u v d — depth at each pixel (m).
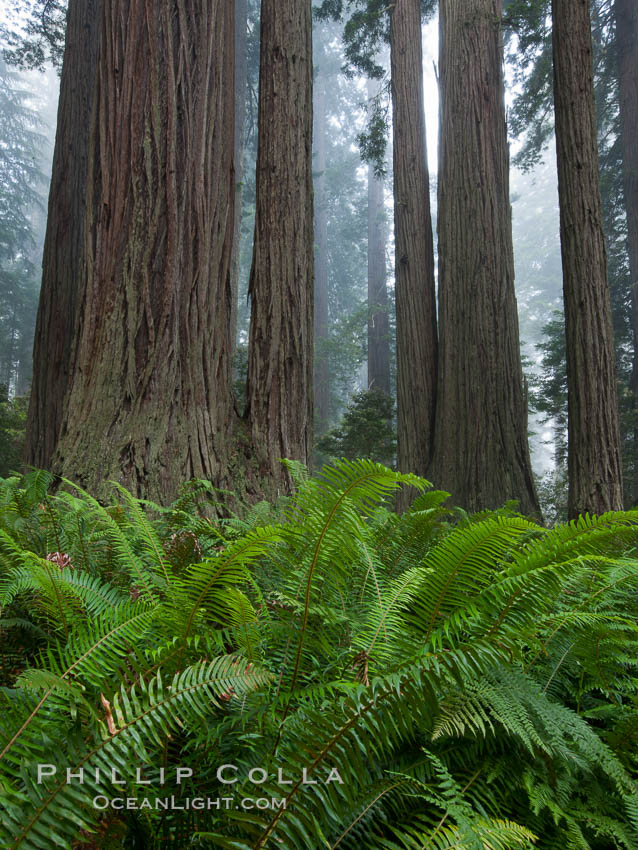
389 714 0.89
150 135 4.32
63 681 0.80
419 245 11.39
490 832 0.99
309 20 6.09
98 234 4.26
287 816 0.81
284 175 5.42
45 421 8.30
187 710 0.92
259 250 5.25
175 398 3.96
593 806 1.25
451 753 1.25
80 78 9.34
